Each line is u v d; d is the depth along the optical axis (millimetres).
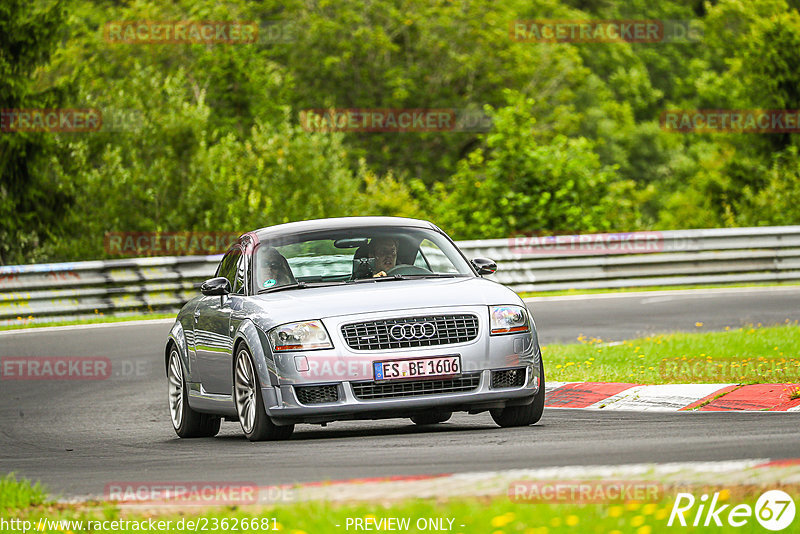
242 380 33469
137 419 42688
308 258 35812
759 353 47000
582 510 18922
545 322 69938
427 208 133750
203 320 37094
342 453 28969
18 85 121125
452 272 35750
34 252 122812
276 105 192125
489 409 32531
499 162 121562
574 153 123688
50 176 122938
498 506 19312
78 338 68562
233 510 20750
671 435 29344
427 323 31938
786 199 144125
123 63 198500
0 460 33562
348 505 20125
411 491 21250
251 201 129250
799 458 24016
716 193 184375
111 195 125812
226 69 190000
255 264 35969
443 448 28812
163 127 133750
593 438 29500
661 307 76250
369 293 32969
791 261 96875
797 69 184125
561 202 120562
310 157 136875
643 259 94750
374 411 31359
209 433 38250
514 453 27156
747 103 186750
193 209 127188
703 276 95312
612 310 75500
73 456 33406
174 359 39344
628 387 39406
